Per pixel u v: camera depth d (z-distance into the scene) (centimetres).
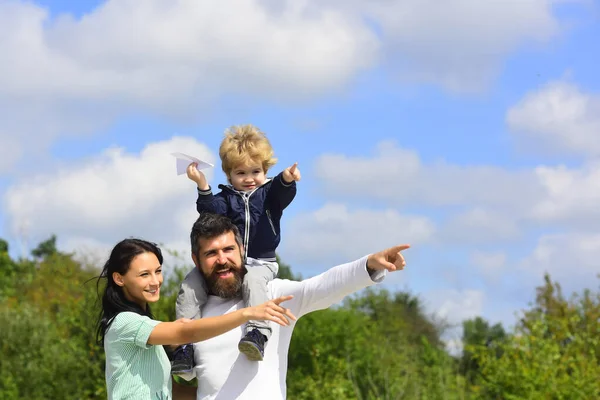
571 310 1866
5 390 2003
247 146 626
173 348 563
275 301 485
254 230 606
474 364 1988
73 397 1980
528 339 1609
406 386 1844
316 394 1788
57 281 3191
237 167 629
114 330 516
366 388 1894
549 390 1477
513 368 1547
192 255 574
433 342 2628
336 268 554
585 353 1705
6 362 2088
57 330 2233
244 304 562
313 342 1931
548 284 1908
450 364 1920
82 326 2061
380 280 535
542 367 1535
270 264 598
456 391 1772
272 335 557
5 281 3322
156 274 531
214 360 549
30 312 2322
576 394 1459
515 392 1503
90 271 3547
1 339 2164
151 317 545
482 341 1714
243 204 611
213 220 561
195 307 566
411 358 2008
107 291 532
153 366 522
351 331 1978
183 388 575
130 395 513
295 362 1956
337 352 1958
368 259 533
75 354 2044
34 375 2031
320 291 554
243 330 552
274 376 552
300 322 1970
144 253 528
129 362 516
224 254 557
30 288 3228
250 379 544
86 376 2017
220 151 640
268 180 632
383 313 2478
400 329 2441
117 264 527
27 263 3844
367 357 1928
